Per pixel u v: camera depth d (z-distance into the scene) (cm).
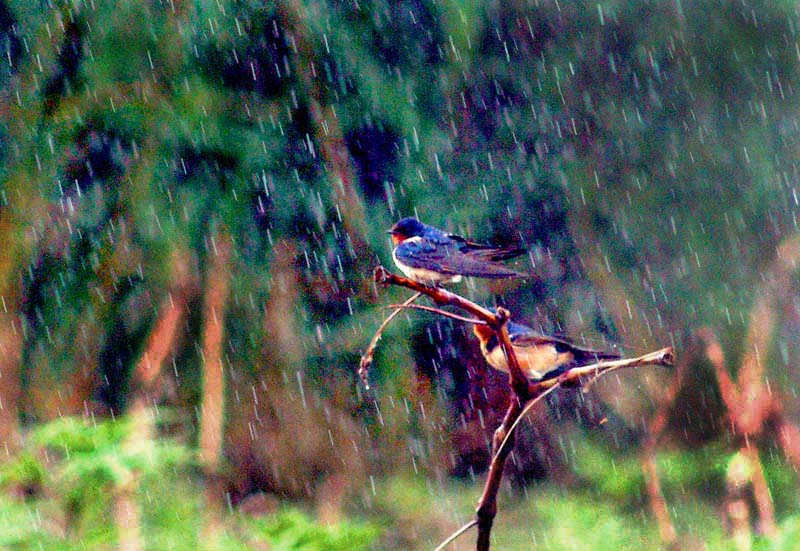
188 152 1537
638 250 1883
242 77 1582
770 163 1906
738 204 1902
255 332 1617
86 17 1495
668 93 1945
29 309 1554
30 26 1497
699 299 1788
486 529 412
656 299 1836
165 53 1512
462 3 1708
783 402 1475
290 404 1612
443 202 1775
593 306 1858
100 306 1554
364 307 1675
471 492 1630
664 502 1384
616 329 1833
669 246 1888
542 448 1692
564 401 1719
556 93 1927
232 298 1600
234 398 1606
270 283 1608
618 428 1656
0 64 1539
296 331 1634
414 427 1686
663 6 1916
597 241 1884
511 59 1912
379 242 1675
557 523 1405
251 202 1571
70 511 878
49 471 902
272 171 1577
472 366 1745
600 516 1409
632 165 1934
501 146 1881
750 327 1609
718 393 1577
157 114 1505
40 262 1539
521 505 1552
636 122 1939
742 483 1188
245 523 966
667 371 1633
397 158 1742
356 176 1700
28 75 1505
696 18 1916
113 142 1523
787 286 1664
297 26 1588
